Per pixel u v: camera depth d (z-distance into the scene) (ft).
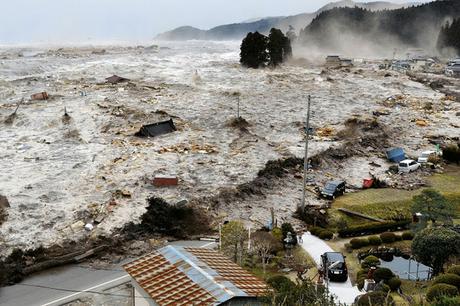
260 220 130.93
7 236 116.98
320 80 357.82
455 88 345.10
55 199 138.51
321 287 72.18
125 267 81.61
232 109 251.39
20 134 203.92
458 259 94.02
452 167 177.17
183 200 131.23
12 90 282.15
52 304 89.61
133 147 186.09
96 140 195.11
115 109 236.84
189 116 234.17
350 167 176.96
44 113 230.48
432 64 495.41
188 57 541.34
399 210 138.00
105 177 154.51
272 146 192.75
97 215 128.67
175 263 80.79
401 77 389.19
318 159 176.96
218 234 122.01
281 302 65.72
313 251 110.73
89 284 97.55
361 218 132.67
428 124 233.76
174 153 179.83
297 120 234.58
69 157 174.81
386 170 174.50
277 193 149.89
